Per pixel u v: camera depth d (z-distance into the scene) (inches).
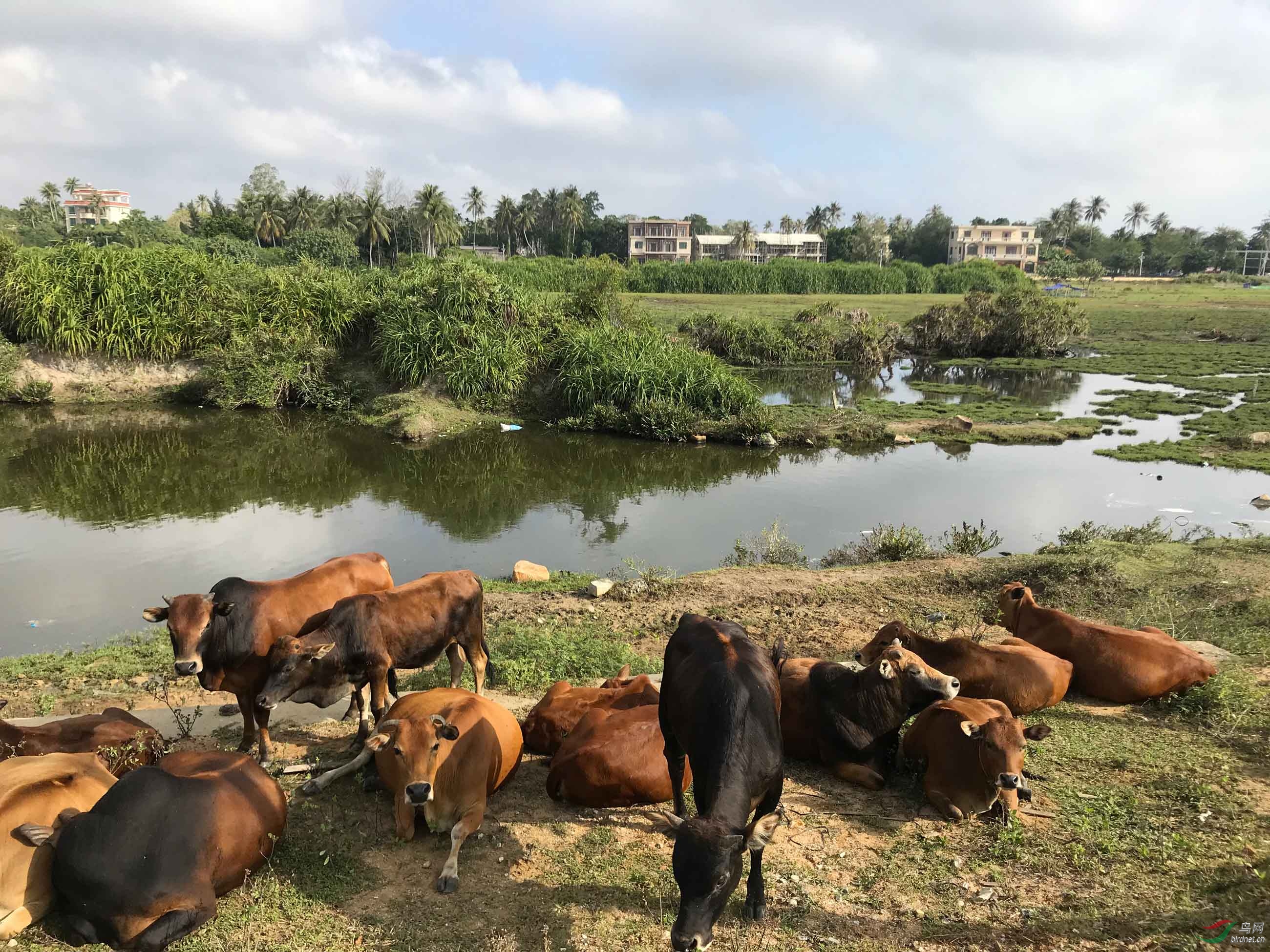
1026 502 754.2
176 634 228.7
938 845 206.2
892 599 426.3
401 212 3602.4
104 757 211.0
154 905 164.2
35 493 750.5
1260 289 4259.4
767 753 176.4
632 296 2374.5
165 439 963.3
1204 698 276.7
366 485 800.3
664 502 753.6
